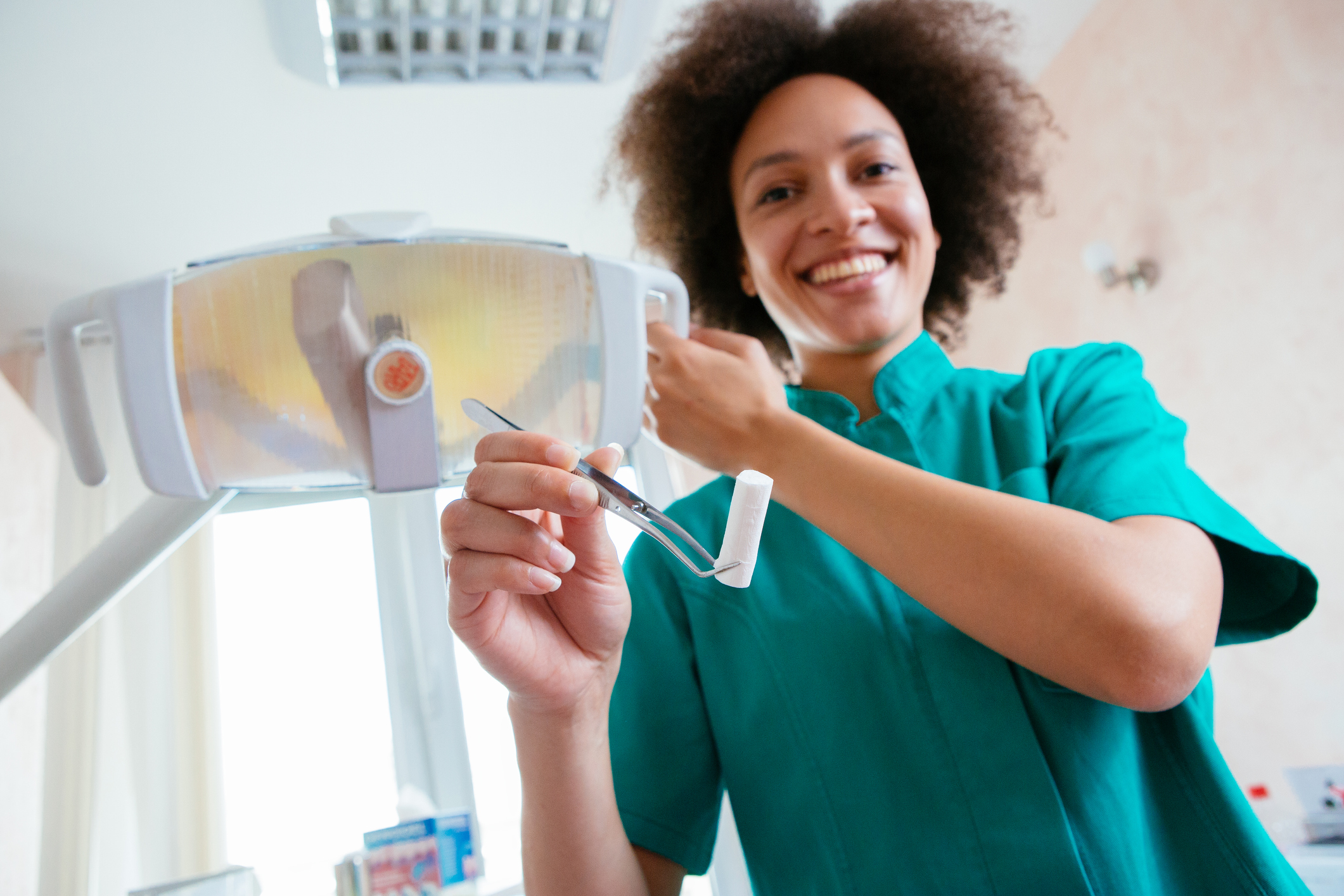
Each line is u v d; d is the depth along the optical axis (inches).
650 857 26.6
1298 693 71.7
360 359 19.6
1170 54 84.5
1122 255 89.7
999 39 45.8
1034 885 21.3
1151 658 19.5
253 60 76.7
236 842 86.3
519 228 101.3
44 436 93.9
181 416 19.1
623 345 20.8
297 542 96.6
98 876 79.9
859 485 22.5
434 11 72.4
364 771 90.0
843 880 23.3
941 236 44.8
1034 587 20.1
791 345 34.2
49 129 80.6
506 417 20.8
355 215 20.2
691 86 42.2
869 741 24.0
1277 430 74.2
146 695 87.4
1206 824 22.4
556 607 21.1
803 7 41.9
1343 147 69.2
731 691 26.9
